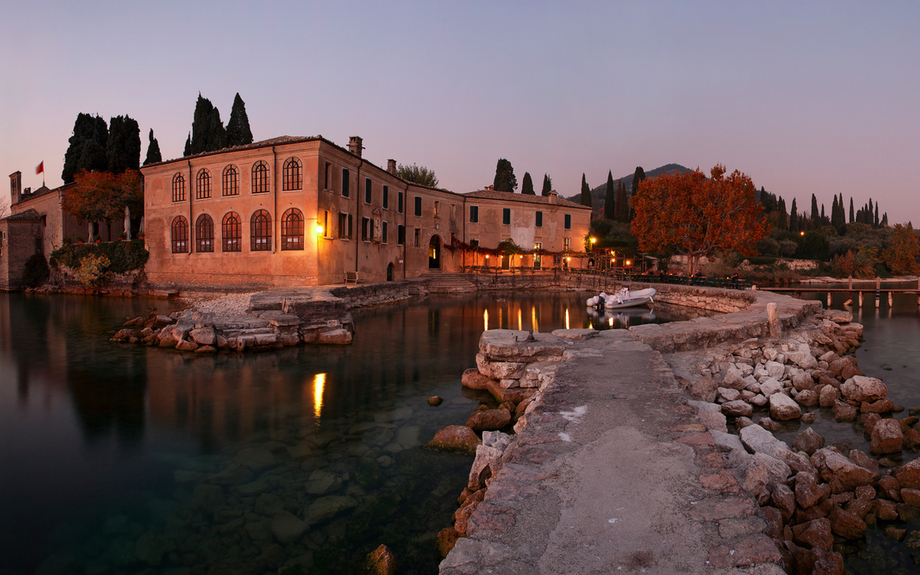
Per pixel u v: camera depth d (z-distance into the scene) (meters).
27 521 5.81
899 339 18.70
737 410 8.89
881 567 4.78
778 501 5.25
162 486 6.63
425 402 10.23
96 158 45.56
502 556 3.22
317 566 4.89
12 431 8.74
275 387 11.50
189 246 32.66
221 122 46.31
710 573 3.01
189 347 15.70
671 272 62.41
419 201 44.03
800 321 17.77
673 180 43.53
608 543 3.33
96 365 13.73
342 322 18.28
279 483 6.66
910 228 78.88
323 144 28.73
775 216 91.12
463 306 30.91
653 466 4.48
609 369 8.09
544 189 80.38
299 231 28.88
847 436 8.27
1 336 18.48
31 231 43.66
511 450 5.08
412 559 4.98
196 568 4.92
